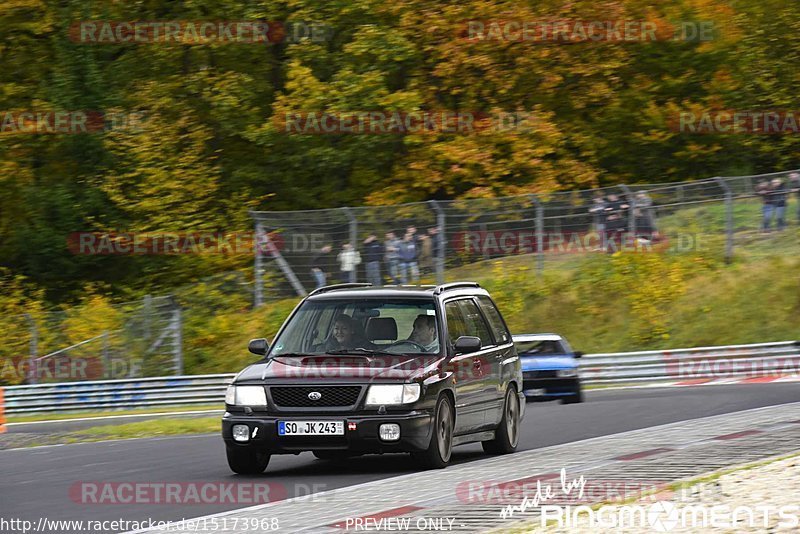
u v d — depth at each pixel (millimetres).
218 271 133250
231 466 39188
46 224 132000
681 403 66500
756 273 106500
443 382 39125
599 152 147250
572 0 138500
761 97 158500
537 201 108688
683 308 105125
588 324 105312
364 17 141875
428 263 105562
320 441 37562
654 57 150125
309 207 142250
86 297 125062
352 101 131250
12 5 135750
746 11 159875
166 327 102875
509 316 105562
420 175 133250
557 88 145125
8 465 47156
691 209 109750
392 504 30453
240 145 145500
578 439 49438
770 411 54469
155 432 62812
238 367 103250
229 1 140375
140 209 130000
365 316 41344
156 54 142250
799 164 154875
